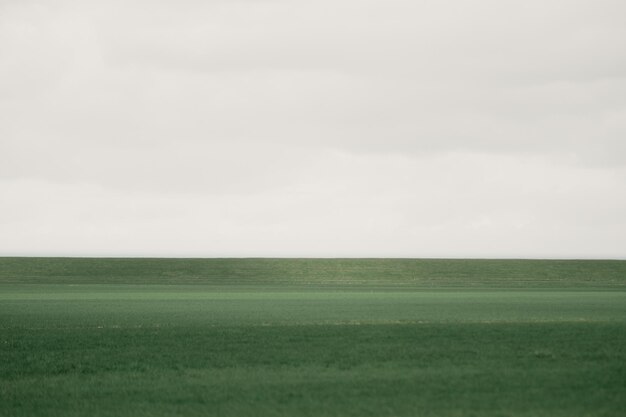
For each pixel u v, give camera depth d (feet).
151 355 75.77
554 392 54.90
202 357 74.18
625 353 74.43
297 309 141.49
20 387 59.47
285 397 54.39
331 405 51.70
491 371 63.87
